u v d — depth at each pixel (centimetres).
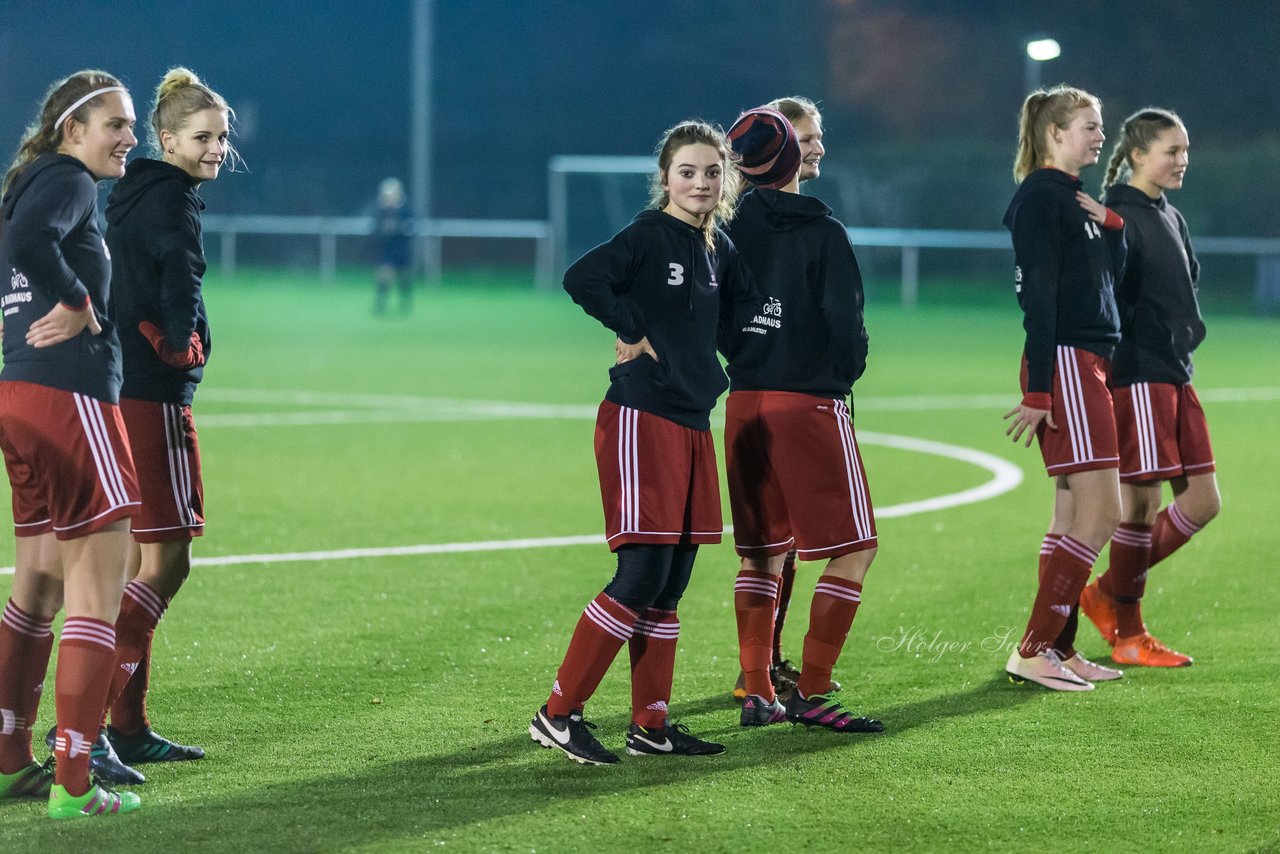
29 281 1534
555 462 4125
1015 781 1639
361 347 7756
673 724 1791
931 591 2658
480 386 6031
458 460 4141
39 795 1593
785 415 1845
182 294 1650
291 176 17912
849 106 18475
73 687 1508
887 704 1969
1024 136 2094
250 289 12962
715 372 1744
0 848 1428
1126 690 2034
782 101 2016
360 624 2367
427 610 2466
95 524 1523
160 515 1692
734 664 2172
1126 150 2227
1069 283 2016
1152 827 1495
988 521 3325
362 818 1508
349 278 14738
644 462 1692
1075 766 1694
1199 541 3114
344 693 1988
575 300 1670
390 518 3297
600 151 19338
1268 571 2825
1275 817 1524
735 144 1861
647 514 1677
